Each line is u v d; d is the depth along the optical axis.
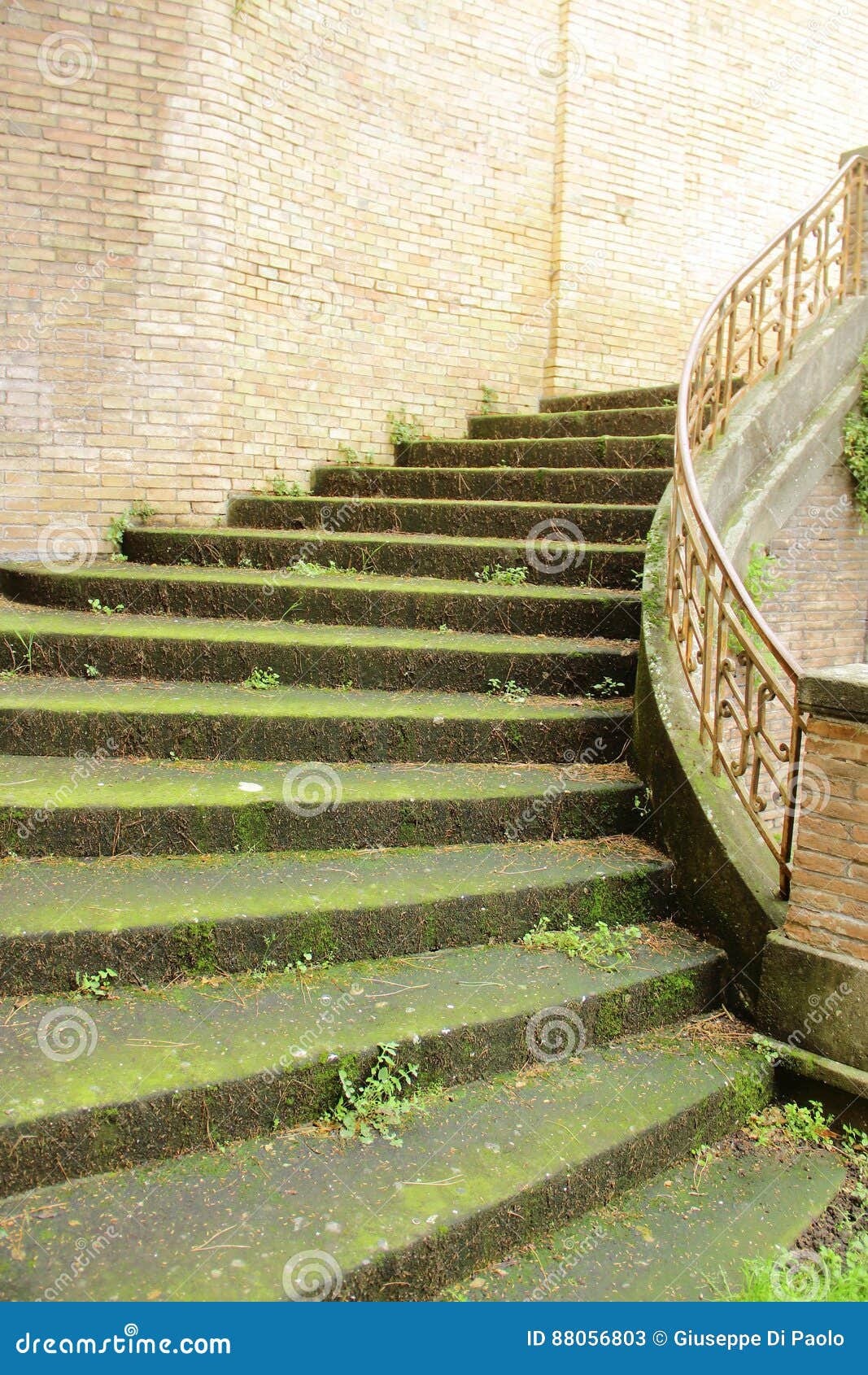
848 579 7.35
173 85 5.96
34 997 2.95
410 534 6.20
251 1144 2.65
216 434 6.45
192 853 3.60
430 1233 2.36
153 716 4.11
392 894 3.40
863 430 6.66
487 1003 3.12
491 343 8.09
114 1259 2.21
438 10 7.43
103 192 5.86
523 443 6.79
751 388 6.05
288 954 3.21
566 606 5.02
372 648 4.70
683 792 3.84
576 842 4.04
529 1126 2.82
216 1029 2.85
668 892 3.86
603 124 8.38
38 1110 2.42
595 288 8.53
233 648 4.69
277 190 6.63
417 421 7.74
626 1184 2.84
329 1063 2.76
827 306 6.62
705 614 3.96
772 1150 3.15
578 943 3.56
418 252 7.57
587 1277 2.52
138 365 6.10
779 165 9.78
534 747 4.37
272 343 6.77
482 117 7.79
